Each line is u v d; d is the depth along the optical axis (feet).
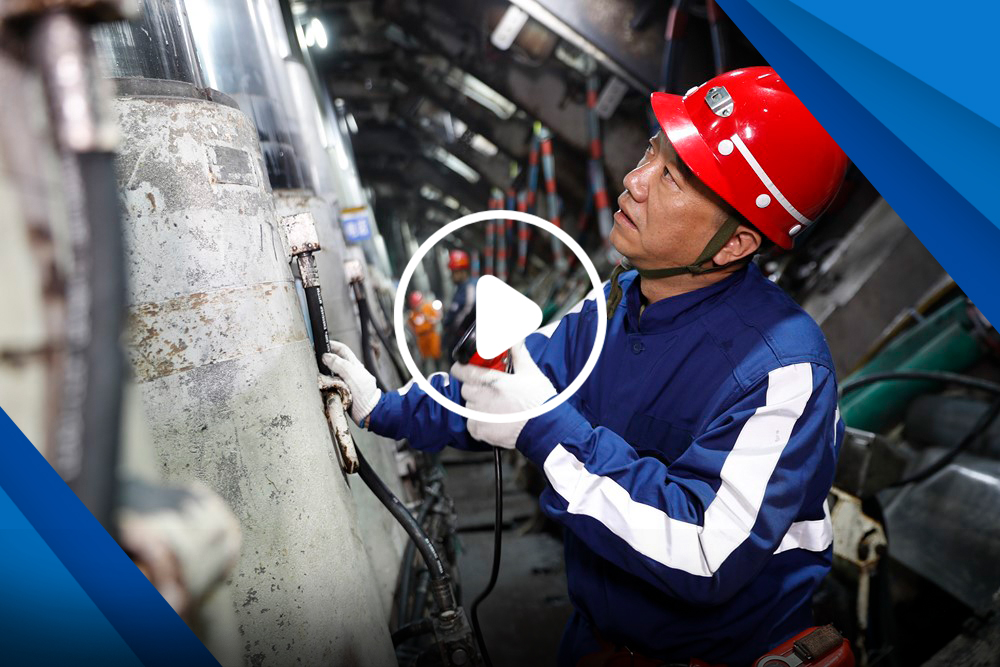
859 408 9.30
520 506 13.37
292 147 5.31
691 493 2.78
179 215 2.25
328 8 21.81
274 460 2.42
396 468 6.59
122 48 2.39
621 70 14.10
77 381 0.62
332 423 2.94
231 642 1.28
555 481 2.83
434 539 5.92
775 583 3.26
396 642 3.53
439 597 3.18
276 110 5.07
